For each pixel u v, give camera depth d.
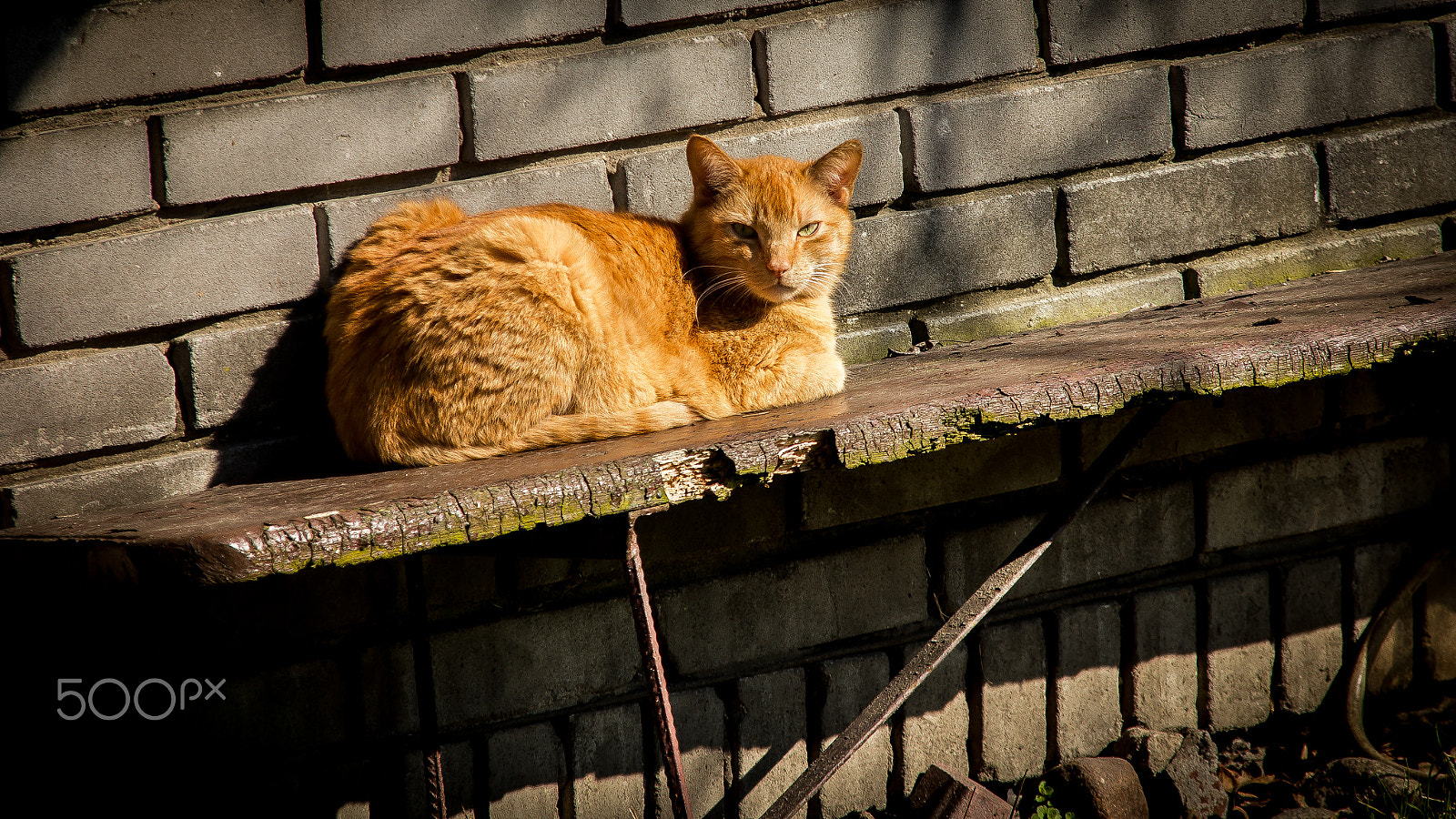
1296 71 7.51
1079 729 6.93
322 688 5.42
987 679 6.68
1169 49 7.29
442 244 5.09
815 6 6.50
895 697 4.95
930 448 4.65
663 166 6.28
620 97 6.11
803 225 5.88
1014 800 6.73
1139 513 6.97
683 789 4.32
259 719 5.32
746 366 5.66
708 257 5.91
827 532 6.40
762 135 6.42
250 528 3.56
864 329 6.77
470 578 5.61
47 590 4.11
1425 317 5.58
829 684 6.37
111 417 5.22
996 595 5.14
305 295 5.59
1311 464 7.32
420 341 4.95
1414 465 7.62
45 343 5.07
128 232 5.22
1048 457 6.75
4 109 4.91
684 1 6.19
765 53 6.36
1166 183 7.28
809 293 6.08
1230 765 7.16
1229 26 7.34
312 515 3.70
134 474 5.27
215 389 5.42
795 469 4.45
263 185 5.43
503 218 5.18
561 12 5.92
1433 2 7.83
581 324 5.13
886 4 6.59
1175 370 5.02
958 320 6.95
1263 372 5.20
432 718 5.45
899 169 6.70
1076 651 6.87
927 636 6.64
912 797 6.33
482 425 5.06
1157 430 6.88
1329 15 7.58
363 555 3.72
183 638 5.16
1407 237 7.96
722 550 6.13
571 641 5.85
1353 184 7.77
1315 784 6.72
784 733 6.32
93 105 5.09
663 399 5.51
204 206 5.37
